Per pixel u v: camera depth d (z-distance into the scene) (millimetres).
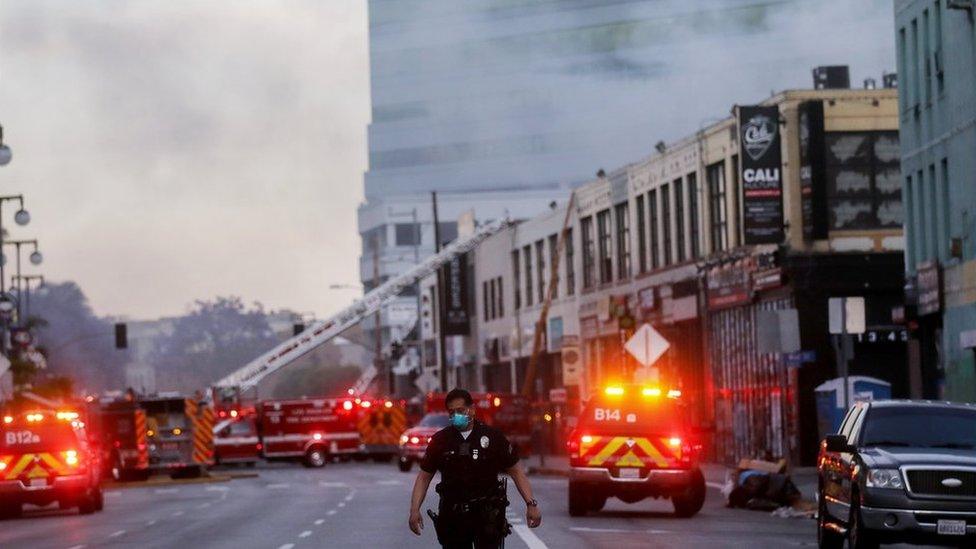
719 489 54062
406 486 63969
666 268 77562
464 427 18250
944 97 52250
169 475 87125
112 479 82750
